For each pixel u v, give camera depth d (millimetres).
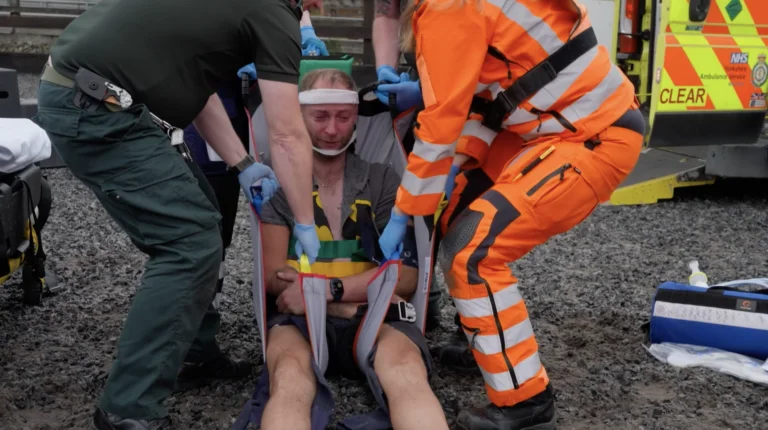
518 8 2629
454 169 3152
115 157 2584
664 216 6785
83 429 2932
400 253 3182
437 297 3975
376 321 2973
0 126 3818
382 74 3230
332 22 12773
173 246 2635
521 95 2723
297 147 2740
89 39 2582
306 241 2906
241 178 2994
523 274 5121
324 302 3039
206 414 3061
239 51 2689
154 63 2594
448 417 3066
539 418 2795
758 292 3770
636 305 4484
